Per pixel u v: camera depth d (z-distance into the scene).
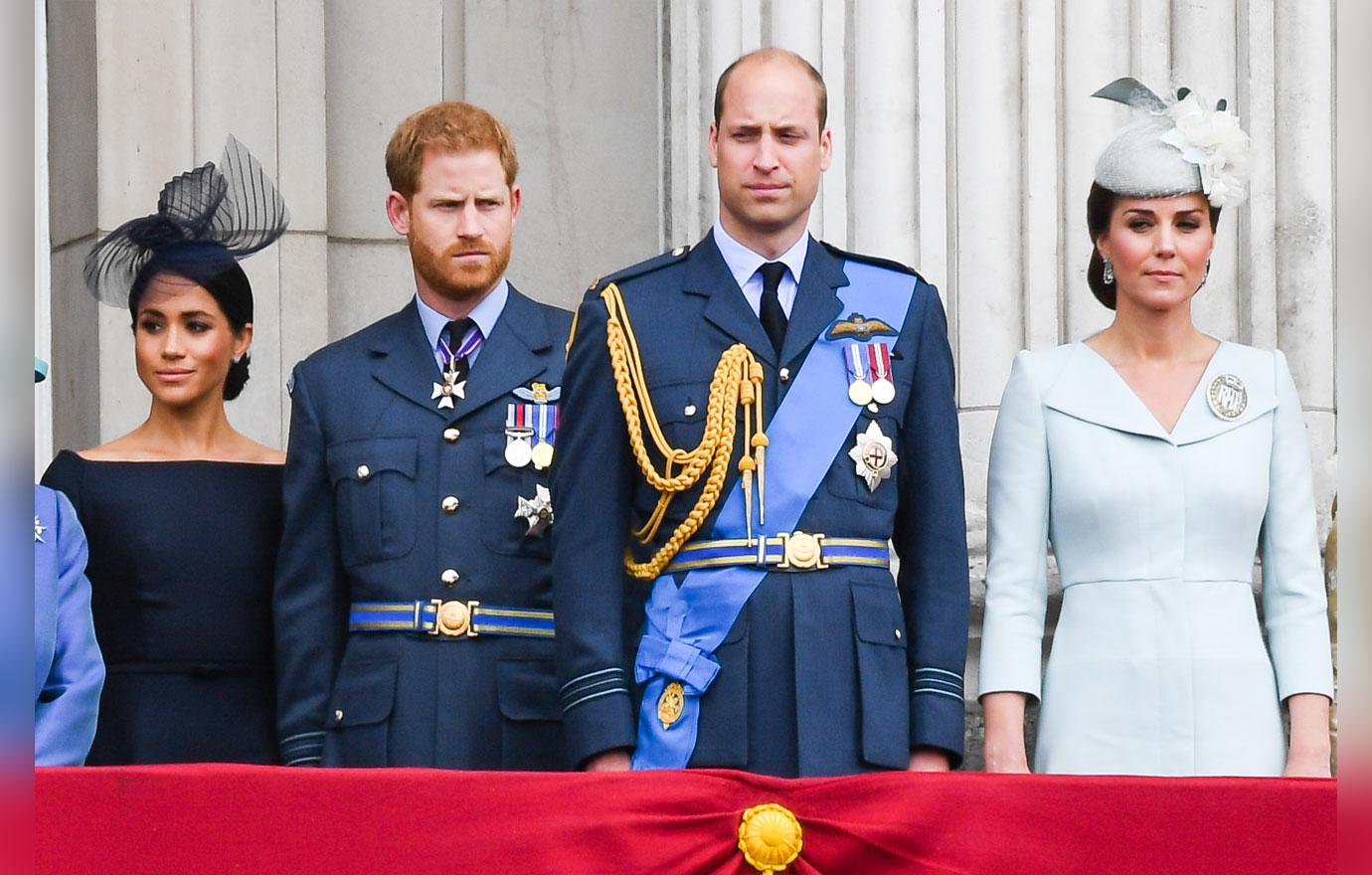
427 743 15.34
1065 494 15.45
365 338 16.62
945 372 14.86
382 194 22.22
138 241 17.08
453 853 12.77
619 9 22.41
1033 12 19.14
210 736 16.20
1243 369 15.66
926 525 14.60
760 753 13.91
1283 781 12.84
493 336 16.45
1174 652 15.04
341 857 12.76
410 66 22.30
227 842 12.74
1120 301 15.86
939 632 14.33
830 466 14.38
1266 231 19.14
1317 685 14.91
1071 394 15.62
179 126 21.34
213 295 17.08
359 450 16.03
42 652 14.48
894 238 19.11
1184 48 19.27
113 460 16.73
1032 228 18.97
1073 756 15.12
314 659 15.97
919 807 12.88
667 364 14.58
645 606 14.44
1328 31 19.30
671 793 12.88
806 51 19.59
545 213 22.17
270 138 21.62
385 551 15.77
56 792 12.77
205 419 17.16
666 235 22.00
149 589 16.31
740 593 14.08
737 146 14.76
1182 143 15.57
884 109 19.22
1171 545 15.21
